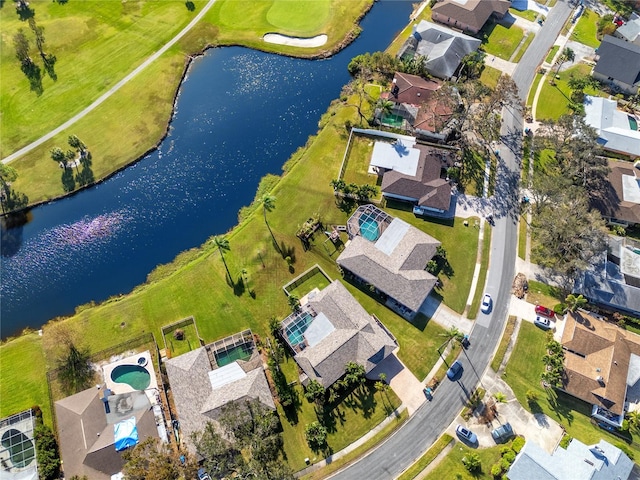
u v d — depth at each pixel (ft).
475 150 368.27
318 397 261.65
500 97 362.53
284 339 281.54
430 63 407.64
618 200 333.21
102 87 405.18
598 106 390.83
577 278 302.66
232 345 278.05
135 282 314.96
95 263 325.01
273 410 252.83
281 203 341.21
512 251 322.55
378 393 270.46
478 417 263.90
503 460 245.45
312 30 452.35
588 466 237.45
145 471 217.15
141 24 449.48
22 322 300.40
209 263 315.78
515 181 353.92
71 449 244.63
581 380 264.52
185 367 265.13
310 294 301.22
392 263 298.76
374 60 406.62
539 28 459.32
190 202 352.28
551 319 295.69
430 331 290.76
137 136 380.37
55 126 381.40
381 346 269.23
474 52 420.36
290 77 424.46
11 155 364.17
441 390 272.31
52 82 406.82
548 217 304.91
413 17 467.52
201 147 380.17
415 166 342.23
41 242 334.03
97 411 256.11
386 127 379.14
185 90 413.80
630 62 408.26
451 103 360.48
